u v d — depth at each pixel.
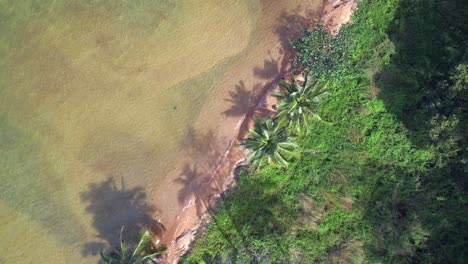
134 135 26.62
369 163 25.67
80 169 26.58
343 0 26.28
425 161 25.12
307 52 24.02
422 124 24.33
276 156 23.02
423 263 24.47
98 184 26.45
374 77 26.34
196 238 25.38
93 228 26.22
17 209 26.56
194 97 26.67
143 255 24.25
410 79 25.70
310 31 24.41
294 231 25.03
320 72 24.02
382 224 24.67
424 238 24.31
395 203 25.02
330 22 26.06
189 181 25.97
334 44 24.45
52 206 26.52
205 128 26.34
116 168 26.48
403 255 24.59
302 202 25.05
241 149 25.08
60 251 26.27
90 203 26.38
